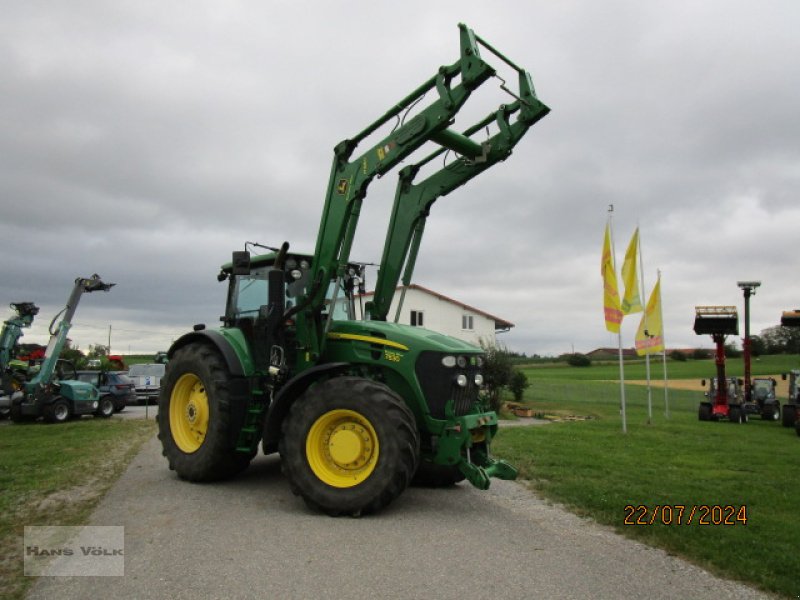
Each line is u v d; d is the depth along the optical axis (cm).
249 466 848
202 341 766
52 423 1702
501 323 4181
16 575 421
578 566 457
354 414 595
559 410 2502
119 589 399
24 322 1916
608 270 1411
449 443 614
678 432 1437
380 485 575
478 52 593
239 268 720
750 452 1081
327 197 688
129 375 2817
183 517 570
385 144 645
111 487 692
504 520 582
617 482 755
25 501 620
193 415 748
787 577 438
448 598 393
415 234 781
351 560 457
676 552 493
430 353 634
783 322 2056
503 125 682
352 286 797
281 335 699
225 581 414
